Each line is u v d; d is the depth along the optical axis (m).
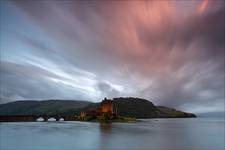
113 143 64.38
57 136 81.88
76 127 133.88
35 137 78.25
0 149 52.75
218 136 89.50
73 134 90.31
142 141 69.62
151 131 111.25
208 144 64.19
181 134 97.75
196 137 84.88
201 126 174.00
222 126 173.12
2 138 74.88
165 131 115.31
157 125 179.75
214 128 146.75
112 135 87.00
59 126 144.00
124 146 59.06
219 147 58.66
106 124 170.12
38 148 54.22
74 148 54.94
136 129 120.69
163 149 55.12
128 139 74.62
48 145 58.94
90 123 186.62
